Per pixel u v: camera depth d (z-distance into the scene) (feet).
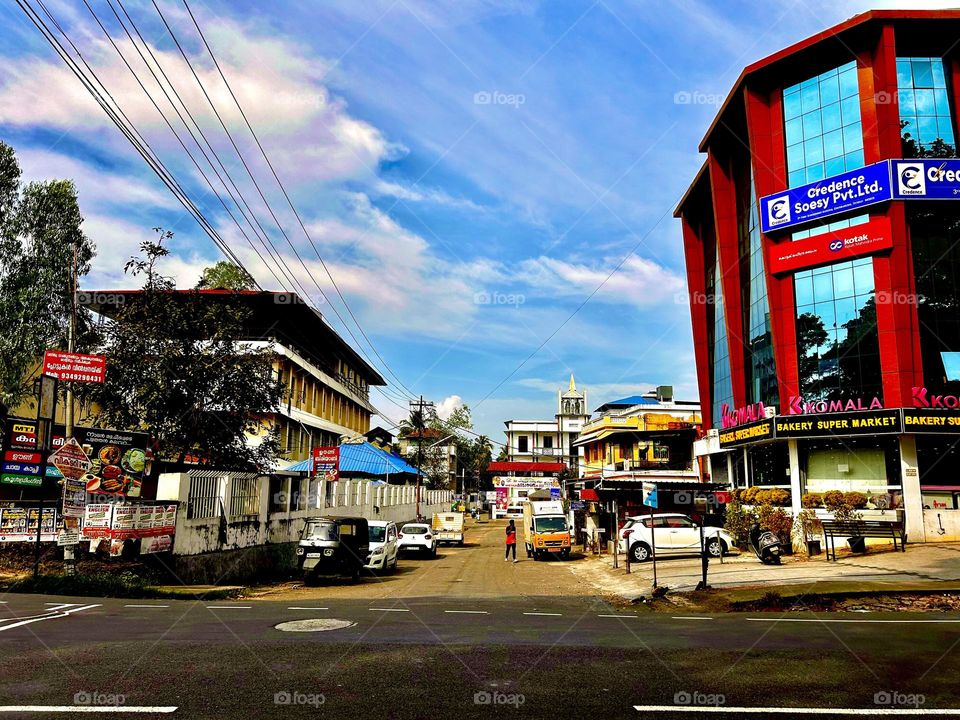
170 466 72.90
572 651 25.70
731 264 110.42
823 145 88.58
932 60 85.97
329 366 173.78
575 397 294.25
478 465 343.46
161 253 72.69
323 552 63.46
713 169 112.27
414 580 68.64
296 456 139.03
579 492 113.19
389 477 170.09
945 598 42.83
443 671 22.17
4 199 100.32
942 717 17.75
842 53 87.15
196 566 58.75
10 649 24.94
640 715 17.78
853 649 26.40
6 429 60.34
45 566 50.03
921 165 80.02
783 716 17.78
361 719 17.15
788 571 57.31
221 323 74.49
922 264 80.84
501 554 109.09
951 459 79.36
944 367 78.59
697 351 130.72
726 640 28.50
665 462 146.00
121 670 21.76
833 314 85.76
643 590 52.37
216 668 22.13
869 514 78.89
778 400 93.09
